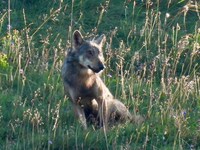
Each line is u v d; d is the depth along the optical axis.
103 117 17.55
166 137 17.12
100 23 23.92
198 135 17.02
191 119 17.97
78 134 16.77
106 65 20.73
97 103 17.70
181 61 21.75
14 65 20.66
